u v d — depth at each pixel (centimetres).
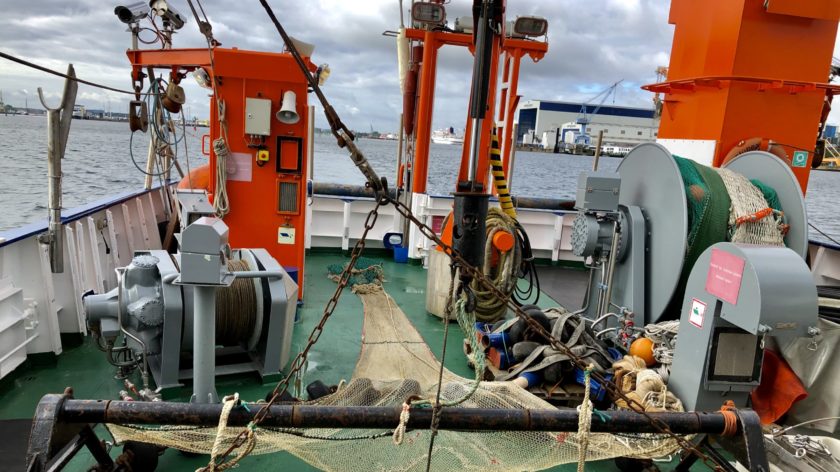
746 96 586
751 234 452
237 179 542
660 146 481
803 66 591
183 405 224
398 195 841
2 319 382
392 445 307
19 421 338
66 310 452
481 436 312
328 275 711
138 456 279
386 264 788
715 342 347
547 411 238
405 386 348
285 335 418
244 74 513
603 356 417
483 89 255
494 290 227
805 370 402
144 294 366
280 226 556
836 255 629
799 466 288
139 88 597
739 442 244
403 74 763
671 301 468
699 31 628
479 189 258
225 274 316
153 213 692
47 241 404
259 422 222
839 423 387
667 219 468
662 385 362
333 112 197
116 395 381
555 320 454
